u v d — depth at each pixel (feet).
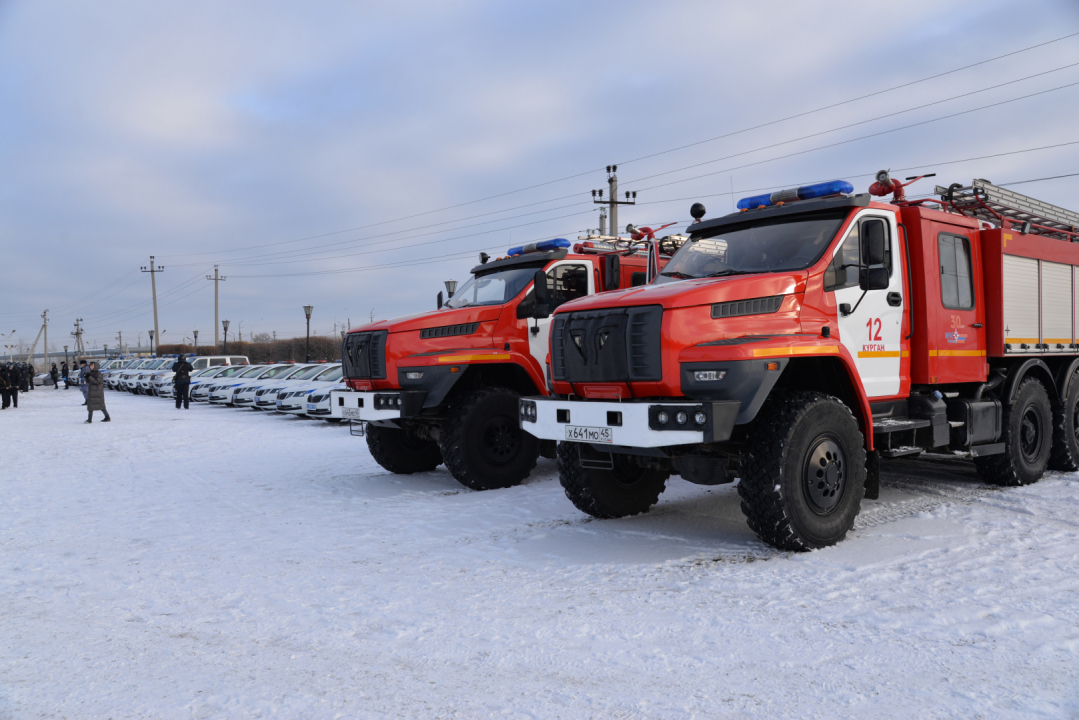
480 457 28.43
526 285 30.09
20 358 483.51
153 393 114.73
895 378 21.09
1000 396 24.90
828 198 20.65
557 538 20.58
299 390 67.87
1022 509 22.09
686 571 16.96
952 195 25.09
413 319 29.30
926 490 25.43
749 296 18.33
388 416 28.71
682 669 11.58
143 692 11.23
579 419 18.97
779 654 12.03
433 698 10.80
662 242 28.58
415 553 19.43
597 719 10.00
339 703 10.69
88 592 16.58
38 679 11.83
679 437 17.07
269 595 16.05
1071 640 12.21
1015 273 24.76
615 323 18.56
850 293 19.89
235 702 10.81
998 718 9.70
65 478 33.88
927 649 12.03
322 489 29.94
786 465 17.58
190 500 28.02
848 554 17.88
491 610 14.66
